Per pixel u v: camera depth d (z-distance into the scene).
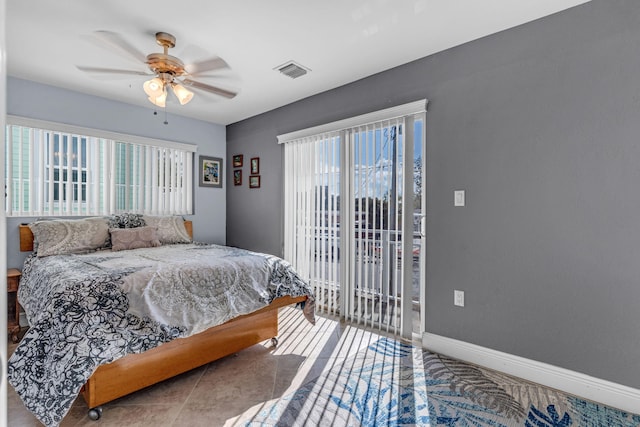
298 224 3.68
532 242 2.11
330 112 3.32
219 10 2.02
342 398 1.92
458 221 2.43
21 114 3.04
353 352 2.53
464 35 2.30
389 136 2.83
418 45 2.44
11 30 2.23
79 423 1.68
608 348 1.86
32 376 1.54
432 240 2.57
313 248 3.49
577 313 1.96
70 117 3.33
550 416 1.75
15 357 1.57
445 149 2.50
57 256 2.73
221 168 4.68
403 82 2.75
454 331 2.46
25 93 3.06
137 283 1.93
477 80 2.34
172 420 1.72
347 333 2.89
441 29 2.23
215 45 2.45
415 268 2.72
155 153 4.02
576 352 1.96
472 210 2.36
